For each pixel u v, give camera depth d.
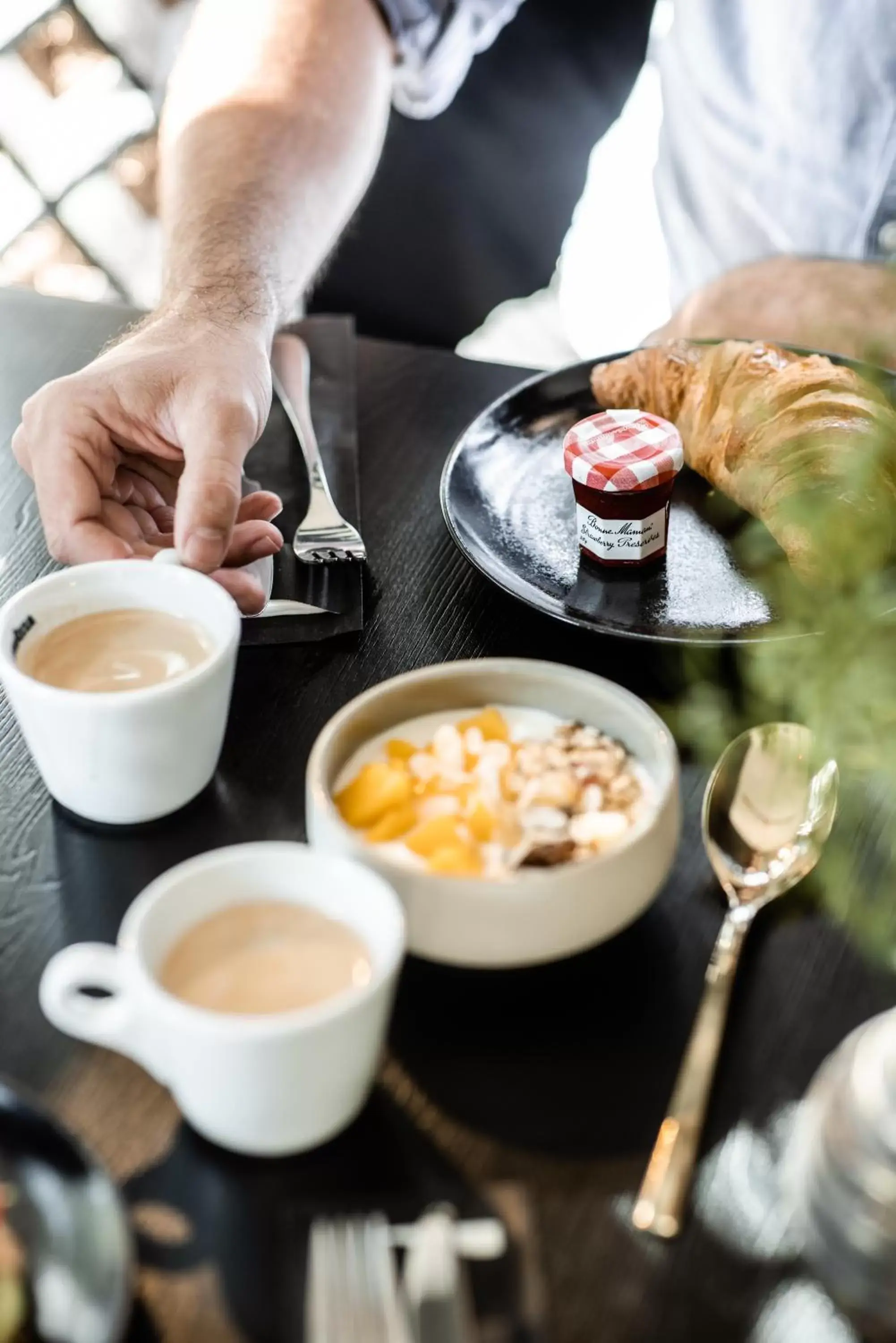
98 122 1.85
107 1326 0.45
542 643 0.67
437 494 0.75
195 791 0.60
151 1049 0.48
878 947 0.55
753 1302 0.47
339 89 0.98
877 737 0.61
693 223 1.12
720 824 0.58
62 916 0.56
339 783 0.55
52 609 0.60
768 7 1.00
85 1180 0.47
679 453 0.69
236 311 0.76
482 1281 0.47
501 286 1.42
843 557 0.67
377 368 0.84
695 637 0.65
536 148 1.32
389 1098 0.51
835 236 1.04
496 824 0.54
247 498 0.70
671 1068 0.52
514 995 0.54
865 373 0.75
